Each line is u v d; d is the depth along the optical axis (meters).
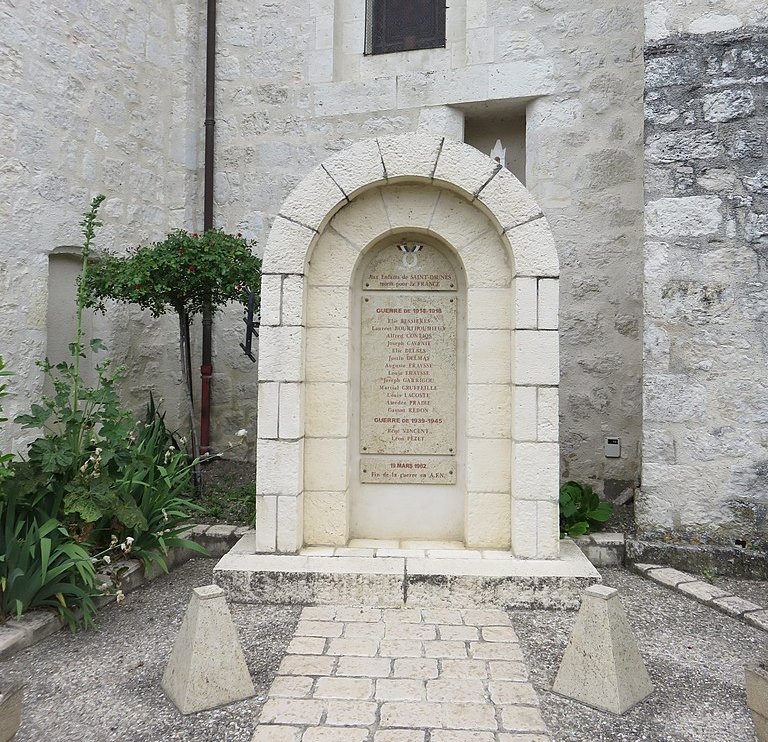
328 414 4.02
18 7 4.91
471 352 3.98
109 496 3.55
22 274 4.95
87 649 3.13
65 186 5.29
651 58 4.46
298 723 2.42
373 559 3.77
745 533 4.22
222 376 6.46
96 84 5.58
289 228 3.88
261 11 6.44
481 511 3.96
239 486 5.59
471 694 2.63
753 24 4.33
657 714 2.53
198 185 6.52
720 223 4.32
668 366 4.37
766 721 2.25
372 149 3.88
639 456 5.29
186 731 2.40
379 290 4.17
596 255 5.60
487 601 3.58
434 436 4.14
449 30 6.08
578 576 3.55
